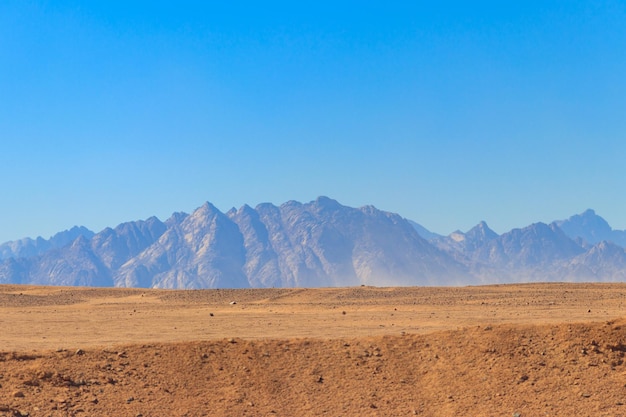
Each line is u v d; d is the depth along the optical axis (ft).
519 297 204.23
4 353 102.99
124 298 241.55
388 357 107.45
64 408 90.43
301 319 159.94
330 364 105.29
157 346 108.47
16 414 87.45
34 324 157.17
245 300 228.63
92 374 98.89
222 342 110.73
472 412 93.91
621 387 97.91
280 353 108.06
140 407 92.68
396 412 94.38
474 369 103.30
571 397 96.17
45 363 100.78
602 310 164.45
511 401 95.86
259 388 99.09
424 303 197.06
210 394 97.19
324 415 93.45
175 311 192.34
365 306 193.98
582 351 105.40
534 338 109.91
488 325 115.34
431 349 109.09
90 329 146.41
